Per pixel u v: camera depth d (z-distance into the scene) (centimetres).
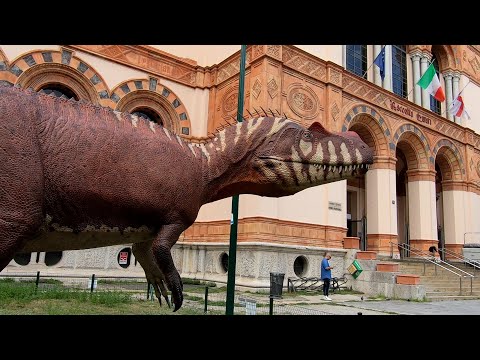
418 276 1585
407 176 2331
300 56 1725
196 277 1658
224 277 1579
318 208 1673
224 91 1786
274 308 1035
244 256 1483
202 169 429
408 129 2194
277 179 435
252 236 1477
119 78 1652
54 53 1493
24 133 303
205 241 1705
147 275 466
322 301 1287
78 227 340
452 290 1662
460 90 2717
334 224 1703
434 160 2330
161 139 383
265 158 434
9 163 292
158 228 388
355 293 1577
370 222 2025
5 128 294
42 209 314
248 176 443
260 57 1603
